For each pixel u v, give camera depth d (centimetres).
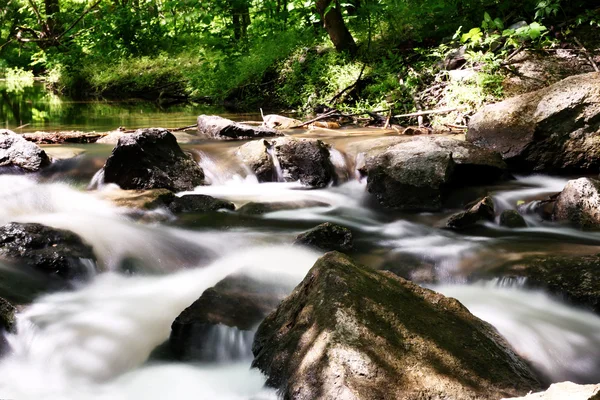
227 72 1377
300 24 1392
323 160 703
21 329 386
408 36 1173
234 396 325
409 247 514
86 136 809
